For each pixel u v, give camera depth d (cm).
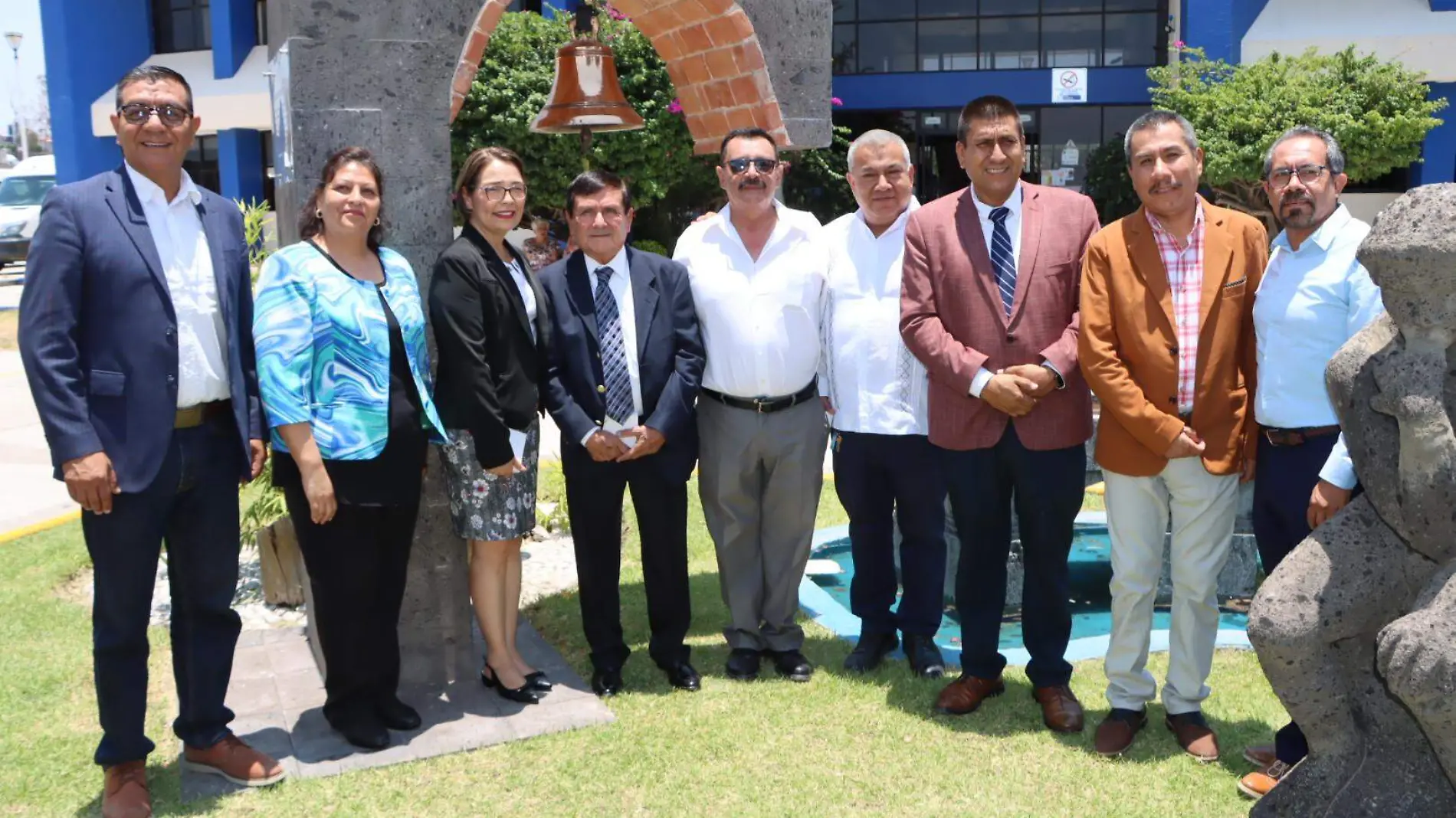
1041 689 412
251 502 662
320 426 364
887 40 1655
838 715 415
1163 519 386
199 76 1912
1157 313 369
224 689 368
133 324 333
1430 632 228
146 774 369
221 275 354
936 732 400
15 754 385
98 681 345
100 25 1962
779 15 511
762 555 462
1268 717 405
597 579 438
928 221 411
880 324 440
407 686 434
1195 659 382
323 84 397
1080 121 1617
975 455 405
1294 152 346
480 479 405
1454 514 238
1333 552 265
